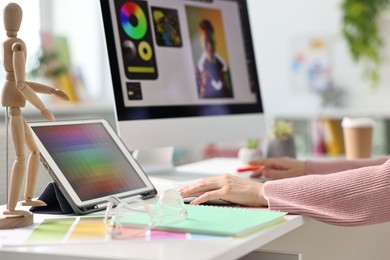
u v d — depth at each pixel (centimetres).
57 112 377
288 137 201
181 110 162
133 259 74
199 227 88
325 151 401
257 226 90
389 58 437
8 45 98
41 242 85
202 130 168
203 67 171
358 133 188
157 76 156
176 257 74
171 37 162
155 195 127
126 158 127
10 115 99
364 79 447
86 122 126
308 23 468
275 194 108
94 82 478
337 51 457
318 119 407
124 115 146
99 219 102
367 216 105
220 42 179
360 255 149
